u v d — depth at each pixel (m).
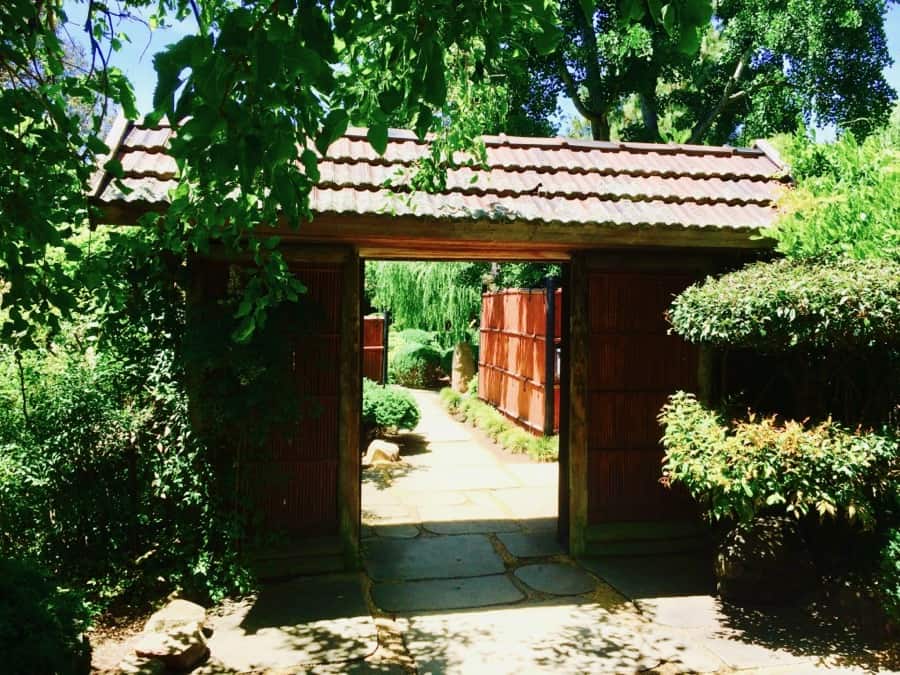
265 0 1.80
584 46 12.45
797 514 3.66
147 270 4.35
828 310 3.62
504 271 11.44
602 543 5.25
